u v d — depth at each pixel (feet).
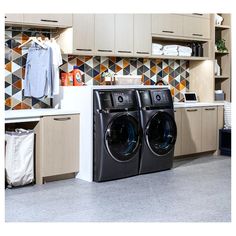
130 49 19.94
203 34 23.31
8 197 14.47
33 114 15.74
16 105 17.69
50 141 16.26
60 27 17.84
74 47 17.88
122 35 19.57
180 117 21.30
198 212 12.94
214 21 23.56
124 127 17.40
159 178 17.54
